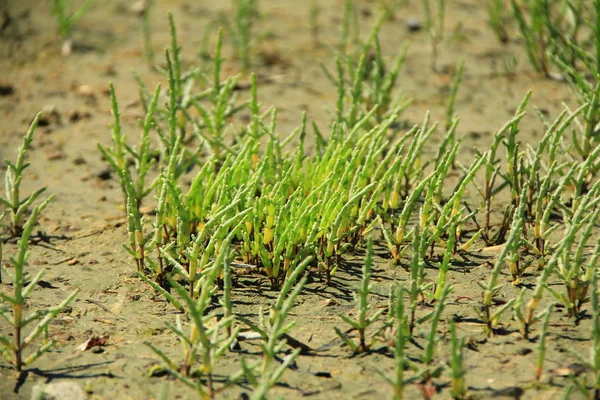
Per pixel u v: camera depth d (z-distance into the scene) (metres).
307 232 4.17
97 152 5.87
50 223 4.96
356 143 5.10
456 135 5.88
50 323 3.89
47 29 8.04
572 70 5.14
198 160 4.99
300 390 3.33
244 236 4.20
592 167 4.82
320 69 7.16
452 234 3.65
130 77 7.09
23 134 6.18
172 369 3.43
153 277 4.23
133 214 4.15
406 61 7.25
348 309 3.89
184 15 8.39
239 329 3.47
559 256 3.73
